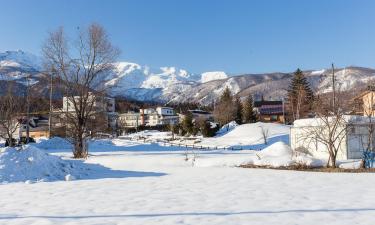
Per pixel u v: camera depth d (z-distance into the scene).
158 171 21.17
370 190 13.26
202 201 11.26
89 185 15.02
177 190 13.48
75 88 39.28
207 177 17.73
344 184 14.95
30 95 44.62
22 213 9.71
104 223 8.60
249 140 66.06
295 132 34.47
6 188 14.28
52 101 41.25
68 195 12.51
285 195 12.26
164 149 51.91
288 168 22.47
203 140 69.69
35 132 83.31
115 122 72.06
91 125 40.12
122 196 12.23
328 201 11.12
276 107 114.00
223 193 12.75
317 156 30.97
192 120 87.62
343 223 8.51
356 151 29.47
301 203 10.84
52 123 50.19
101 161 29.67
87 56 39.84
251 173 19.58
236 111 95.69
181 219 8.95
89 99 39.41
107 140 65.94
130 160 30.42
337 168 21.72
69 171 18.66
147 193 12.81
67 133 39.81
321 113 28.12
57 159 19.84
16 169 17.19
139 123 140.25
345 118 29.66
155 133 94.94
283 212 9.62
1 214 9.59
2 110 41.38
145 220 8.88
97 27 40.38
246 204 10.74
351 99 32.88
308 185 14.70
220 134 79.56
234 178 17.22
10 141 40.62
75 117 38.50
